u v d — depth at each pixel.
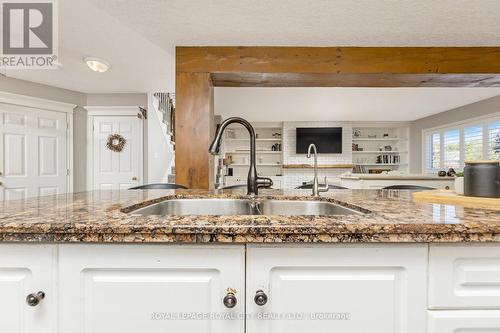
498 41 2.67
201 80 2.76
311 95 4.81
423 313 0.66
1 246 0.67
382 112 6.35
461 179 1.15
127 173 4.51
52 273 0.67
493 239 0.65
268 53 2.77
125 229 0.65
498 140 4.86
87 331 0.67
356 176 3.63
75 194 1.49
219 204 1.39
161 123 4.61
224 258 0.67
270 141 8.21
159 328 0.67
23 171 3.81
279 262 0.67
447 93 4.70
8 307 0.67
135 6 2.08
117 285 0.67
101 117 4.52
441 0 2.02
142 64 3.23
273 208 1.35
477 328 0.66
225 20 2.29
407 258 0.67
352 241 0.65
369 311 0.66
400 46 2.77
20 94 3.76
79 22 2.31
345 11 2.16
